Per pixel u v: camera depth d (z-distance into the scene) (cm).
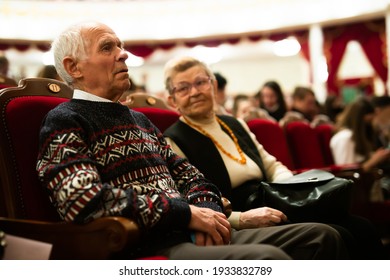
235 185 201
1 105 147
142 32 880
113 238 117
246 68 1146
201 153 200
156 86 1106
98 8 860
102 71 150
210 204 155
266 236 149
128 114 153
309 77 842
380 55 804
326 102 562
